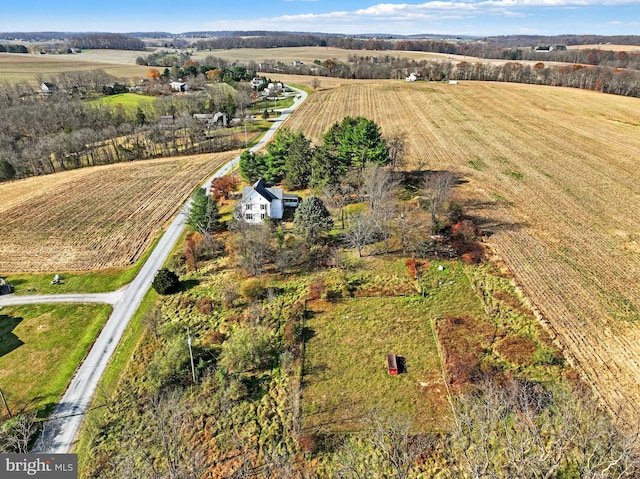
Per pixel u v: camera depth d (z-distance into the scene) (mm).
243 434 31359
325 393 34188
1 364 39000
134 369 37969
